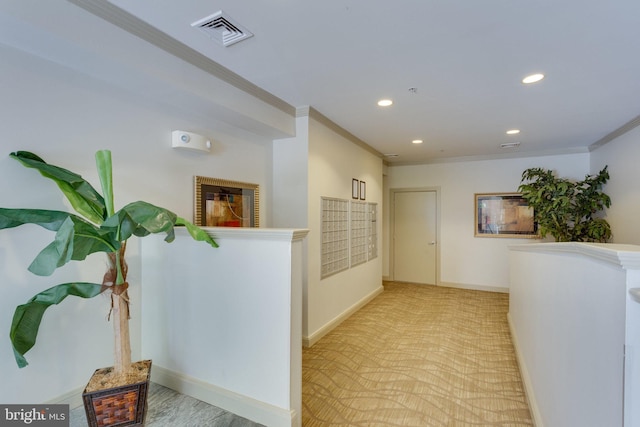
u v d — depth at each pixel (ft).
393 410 7.11
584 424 3.83
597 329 3.51
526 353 7.93
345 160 13.70
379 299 16.46
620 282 2.96
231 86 8.46
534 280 6.97
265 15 5.69
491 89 8.93
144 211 4.97
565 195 14.78
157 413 6.61
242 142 10.43
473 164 18.70
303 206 11.06
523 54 7.04
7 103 5.53
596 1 5.28
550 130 13.00
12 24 4.78
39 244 6.04
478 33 6.24
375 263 17.11
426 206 20.03
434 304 15.55
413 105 10.26
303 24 5.97
